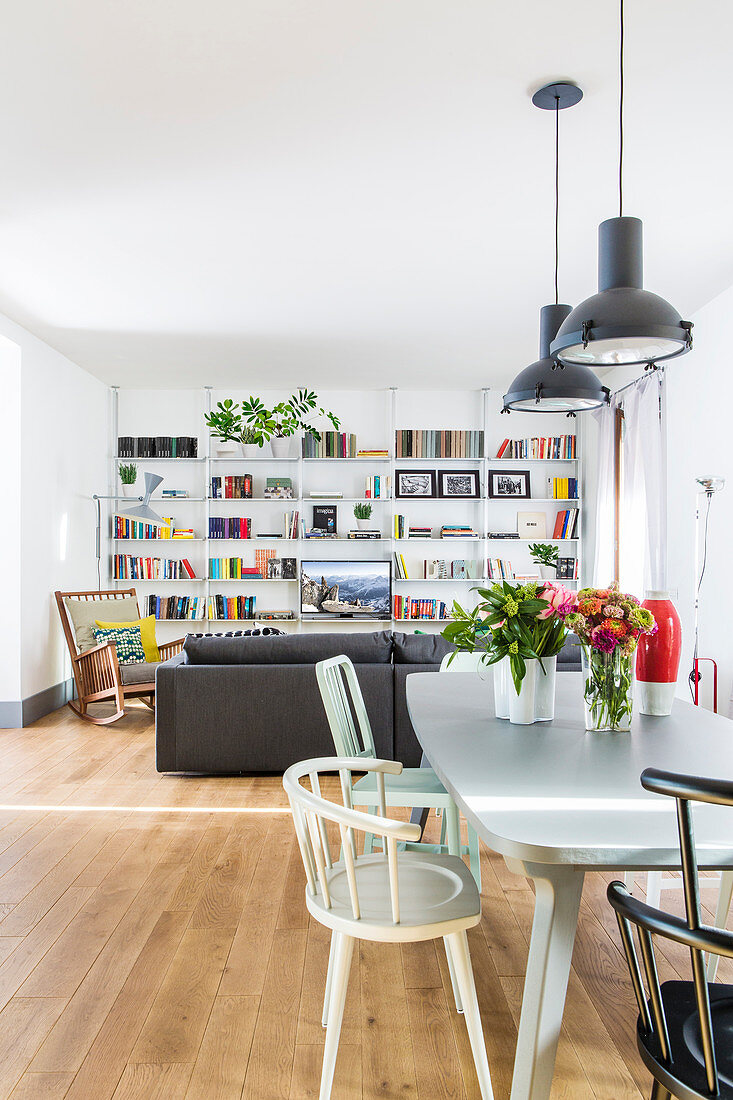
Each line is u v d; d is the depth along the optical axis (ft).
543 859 4.72
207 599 26.53
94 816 13.28
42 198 12.60
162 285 16.78
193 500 26.37
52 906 9.83
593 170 11.61
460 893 6.29
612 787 5.88
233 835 12.37
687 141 10.74
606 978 8.16
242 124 10.37
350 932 5.75
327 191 12.32
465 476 27.37
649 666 8.54
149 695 21.13
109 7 8.16
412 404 27.40
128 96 9.76
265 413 25.35
